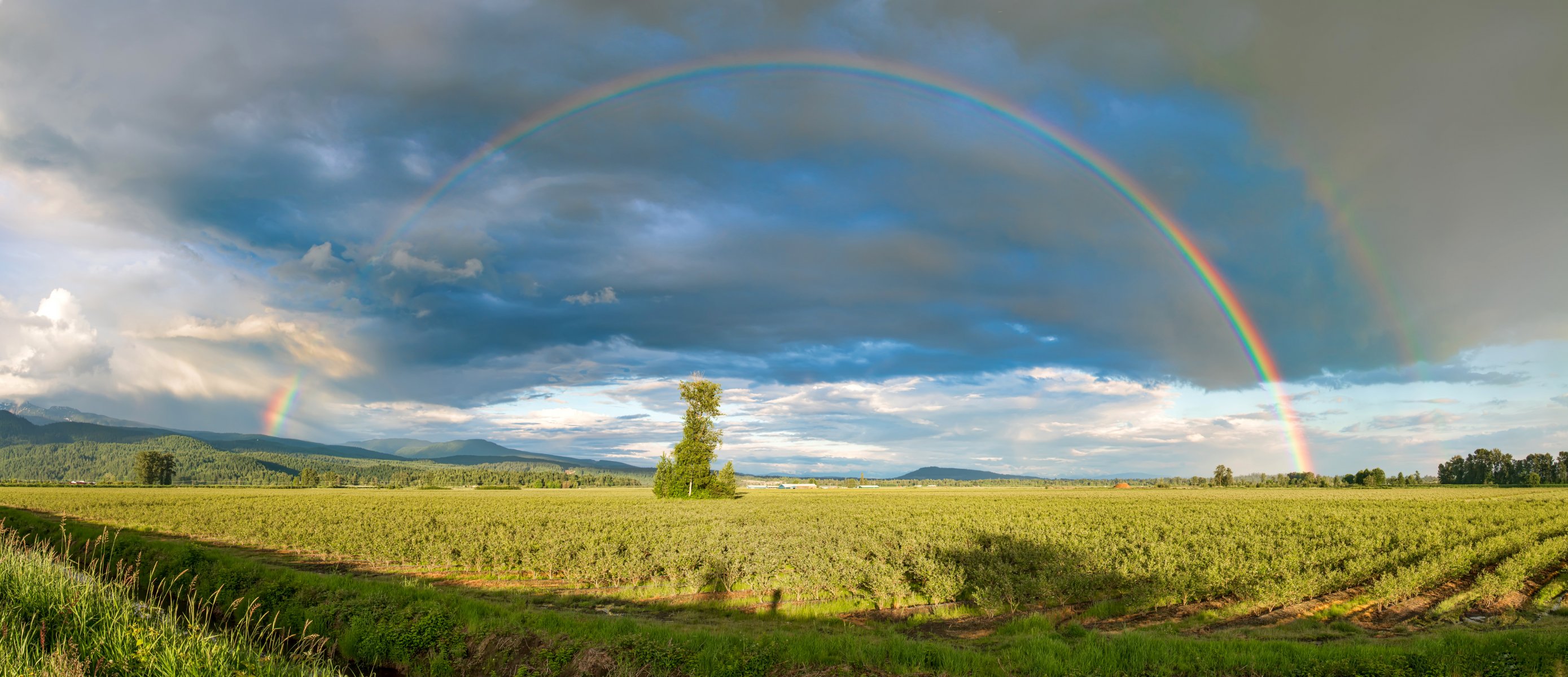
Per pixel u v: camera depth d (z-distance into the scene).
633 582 28.80
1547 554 30.23
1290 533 41.09
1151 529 43.50
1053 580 24.94
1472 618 21.94
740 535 38.66
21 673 11.47
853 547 35.25
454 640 17.77
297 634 19.59
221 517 56.78
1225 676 14.18
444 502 89.50
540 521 52.41
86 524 45.12
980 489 193.88
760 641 16.36
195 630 13.56
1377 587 23.97
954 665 15.18
